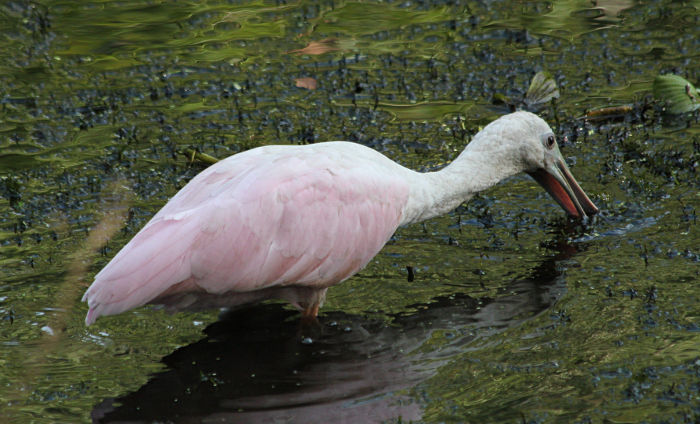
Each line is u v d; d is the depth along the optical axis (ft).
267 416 26.53
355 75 55.47
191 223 29.04
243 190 30.07
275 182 30.63
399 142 46.65
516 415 26.07
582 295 32.91
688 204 39.73
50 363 29.37
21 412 26.81
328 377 28.50
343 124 49.01
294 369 29.01
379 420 26.12
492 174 37.76
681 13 62.54
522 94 51.83
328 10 66.18
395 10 65.82
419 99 52.11
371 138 47.01
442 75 54.85
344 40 60.59
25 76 56.08
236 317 32.55
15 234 38.32
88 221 39.40
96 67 57.47
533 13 64.39
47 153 46.68
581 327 30.73
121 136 48.42
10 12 66.08
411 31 61.87
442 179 36.55
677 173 42.34
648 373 27.63
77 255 36.37
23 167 45.09
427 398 27.17
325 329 31.58
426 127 48.49
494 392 27.27
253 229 29.78
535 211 40.57
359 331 31.27
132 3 68.13
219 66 57.47
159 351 30.14
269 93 53.57
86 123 49.88
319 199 31.35
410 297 33.50
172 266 28.48
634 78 53.36
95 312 27.81
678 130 47.32
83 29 63.10
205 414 26.68
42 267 35.42
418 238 38.17
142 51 59.72
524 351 29.50
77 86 54.85
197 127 49.49
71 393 27.78
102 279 27.89
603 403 26.43
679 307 31.60
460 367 28.78
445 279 34.71
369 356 29.66
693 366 27.94
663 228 37.93
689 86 49.08
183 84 54.90
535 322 31.30
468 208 40.91
